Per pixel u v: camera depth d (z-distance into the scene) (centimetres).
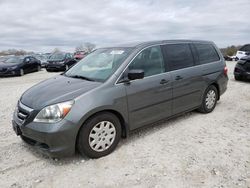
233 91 835
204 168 331
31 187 301
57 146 328
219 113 573
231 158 357
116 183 304
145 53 429
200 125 494
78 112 335
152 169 332
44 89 385
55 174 327
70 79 417
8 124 520
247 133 450
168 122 514
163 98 443
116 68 392
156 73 436
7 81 1333
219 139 425
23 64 1659
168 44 476
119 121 387
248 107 624
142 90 405
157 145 405
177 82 466
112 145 379
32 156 375
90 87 363
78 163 353
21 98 392
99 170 334
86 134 348
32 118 338
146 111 419
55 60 1891
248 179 305
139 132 460
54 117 326
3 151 393
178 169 330
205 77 536
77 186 300
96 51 496
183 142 415
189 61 508
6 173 331
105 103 357
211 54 578
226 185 293
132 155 372
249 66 1004
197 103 531
